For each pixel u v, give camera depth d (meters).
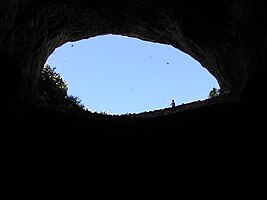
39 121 11.01
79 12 15.46
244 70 13.13
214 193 7.41
